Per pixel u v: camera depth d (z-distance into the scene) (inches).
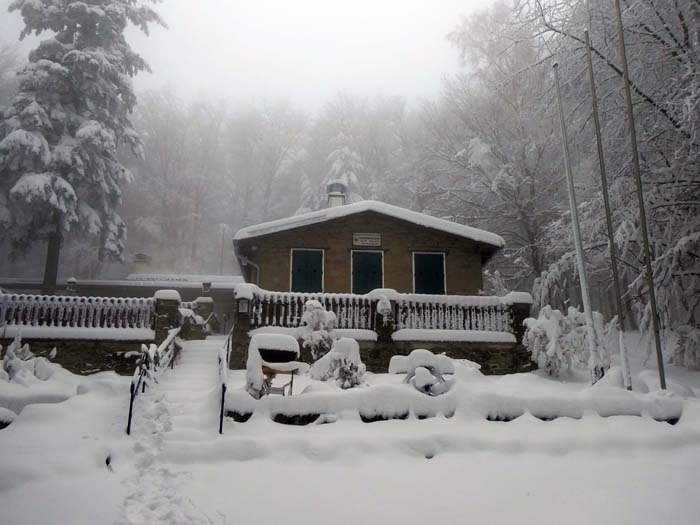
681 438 284.8
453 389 317.7
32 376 394.3
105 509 191.3
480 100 1152.2
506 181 1016.2
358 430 278.1
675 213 551.2
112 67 1168.2
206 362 551.2
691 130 521.0
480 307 580.1
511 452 267.4
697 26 553.9
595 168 669.9
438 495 218.2
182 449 250.8
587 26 627.8
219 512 196.1
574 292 1081.4
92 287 1246.9
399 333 552.1
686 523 194.7
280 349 328.8
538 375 507.2
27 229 1103.0
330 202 898.1
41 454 233.9
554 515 202.1
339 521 193.3
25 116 1055.0
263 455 252.5
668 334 533.3
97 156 1152.8
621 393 330.0
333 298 565.6
